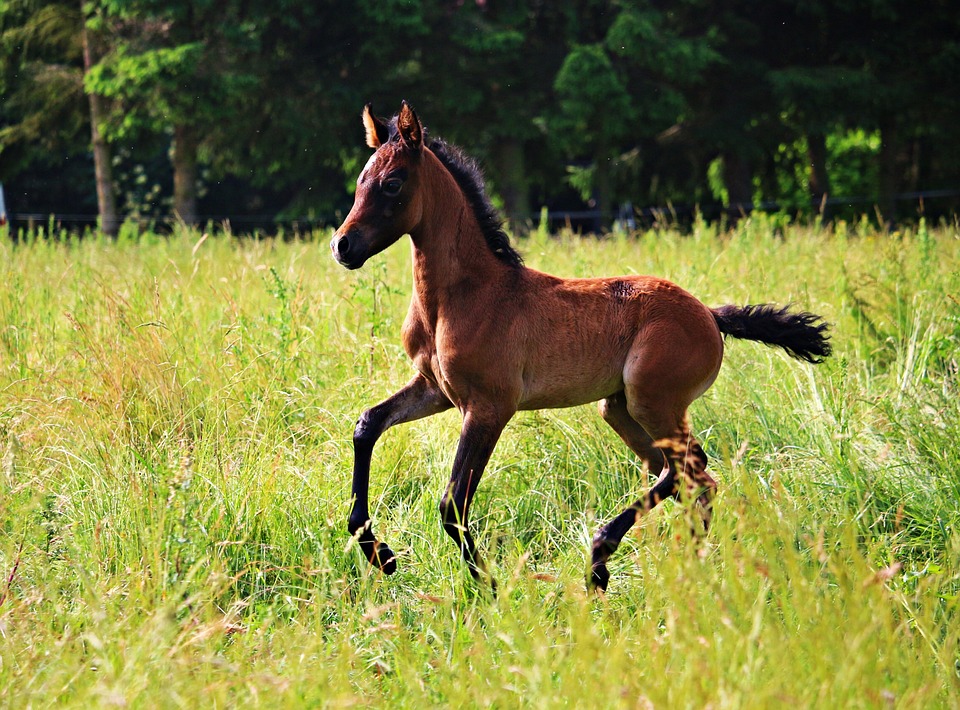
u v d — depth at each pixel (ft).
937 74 91.35
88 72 81.30
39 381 26.04
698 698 13.08
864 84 87.25
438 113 90.07
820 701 13.05
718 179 102.47
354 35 86.94
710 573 16.40
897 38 91.71
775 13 93.97
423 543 20.80
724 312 22.29
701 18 92.48
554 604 18.51
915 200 103.50
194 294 32.53
